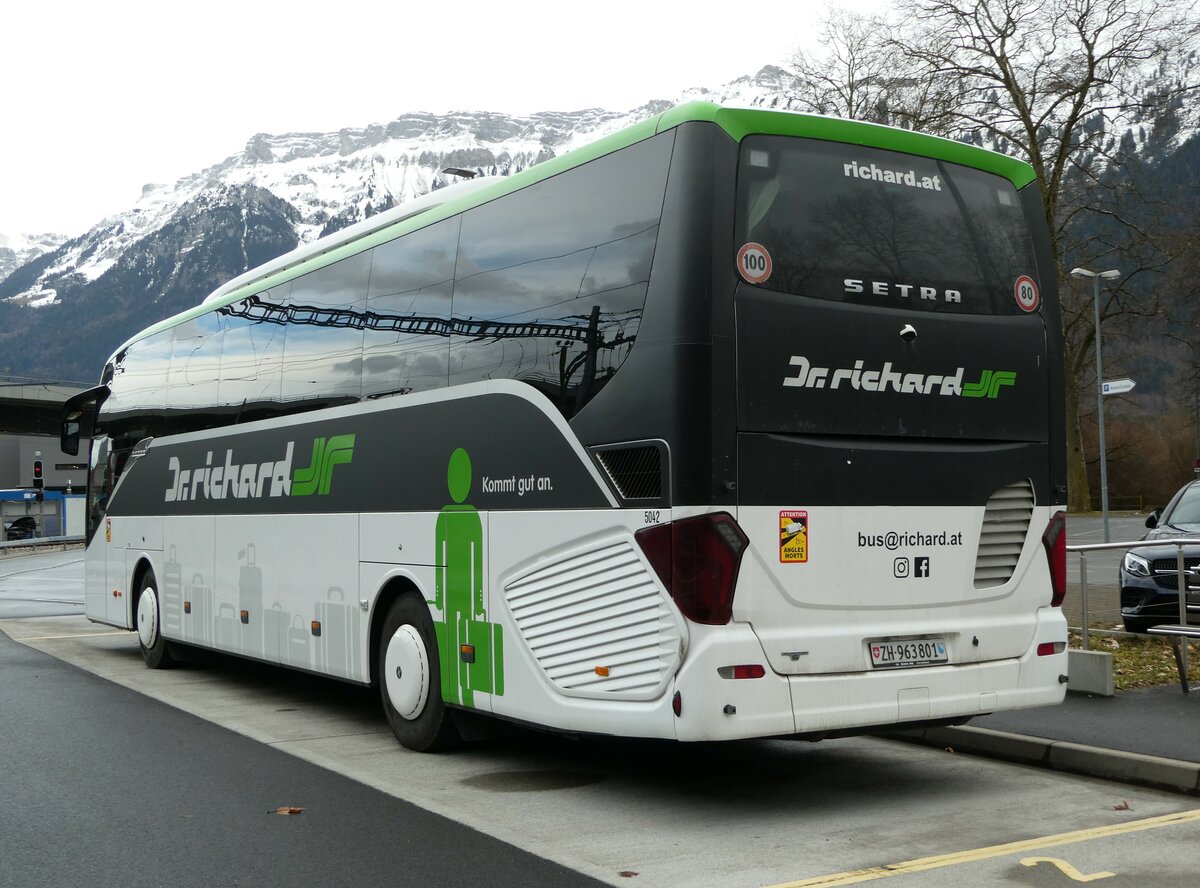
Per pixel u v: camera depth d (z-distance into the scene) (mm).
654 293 6887
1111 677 9891
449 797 7547
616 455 7051
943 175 7641
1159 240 43125
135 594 14969
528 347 7859
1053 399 7914
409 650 8953
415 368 9125
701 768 8461
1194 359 50438
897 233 7383
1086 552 11883
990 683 7434
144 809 7188
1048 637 7715
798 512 6848
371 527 9555
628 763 8641
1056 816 6941
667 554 6672
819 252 7070
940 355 7402
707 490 6613
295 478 10867
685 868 5945
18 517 80438
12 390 81438
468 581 8305
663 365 6762
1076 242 42844
